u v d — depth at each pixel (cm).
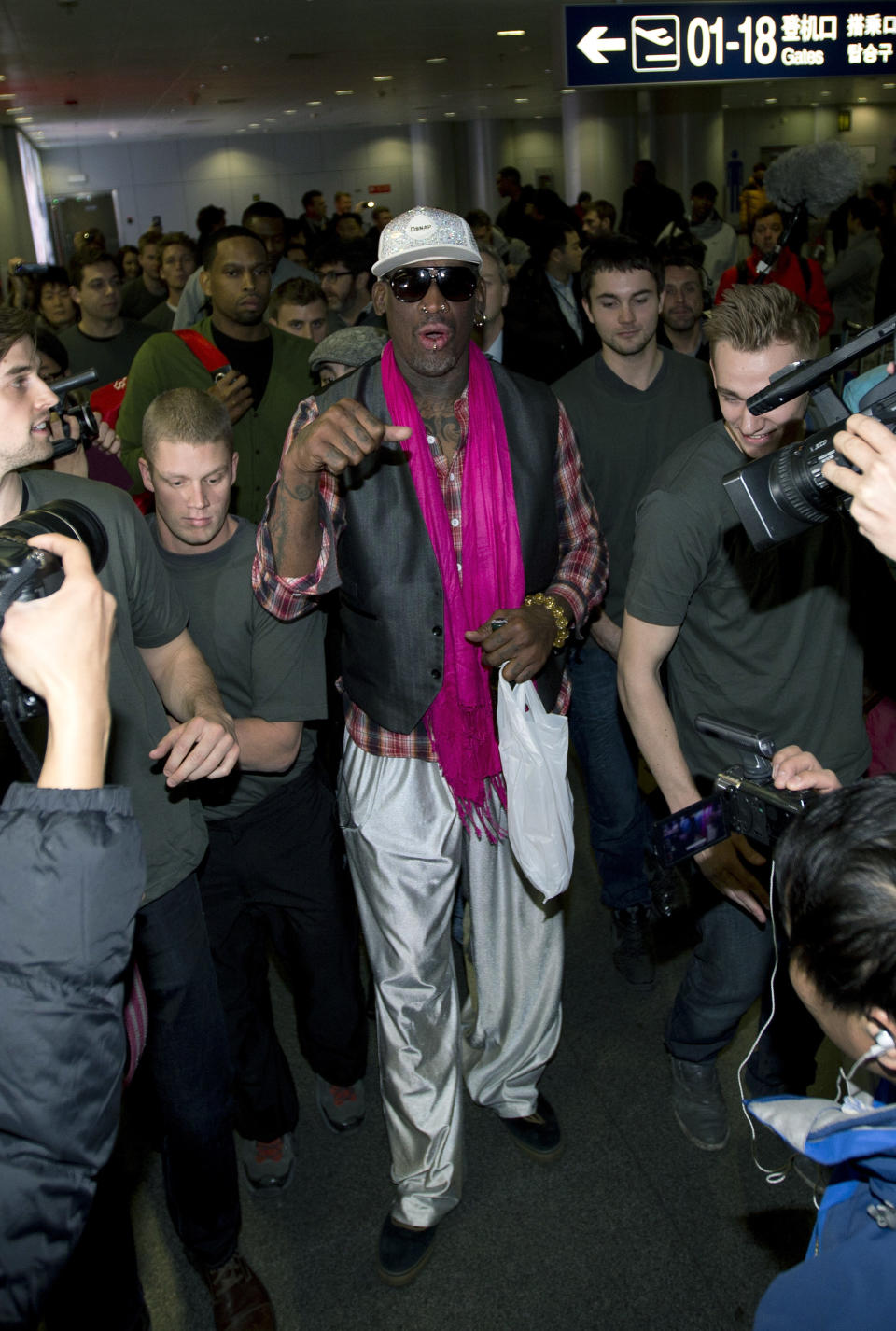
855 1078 118
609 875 297
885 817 92
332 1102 255
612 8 538
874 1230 96
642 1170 236
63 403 246
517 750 205
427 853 212
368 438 174
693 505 196
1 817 93
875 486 118
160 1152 251
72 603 92
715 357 186
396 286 194
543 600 212
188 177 2345
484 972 234
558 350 489
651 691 205
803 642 203
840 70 564
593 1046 275
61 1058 93
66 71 1320
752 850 201
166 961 185
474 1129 253
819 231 1152
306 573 198
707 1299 205
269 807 221
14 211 1922
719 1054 262
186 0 941
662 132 1733
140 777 180
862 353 140
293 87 1617
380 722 210
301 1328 206
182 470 203
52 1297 179
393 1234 217
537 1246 220
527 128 2381
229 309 349
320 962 232
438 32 1202
